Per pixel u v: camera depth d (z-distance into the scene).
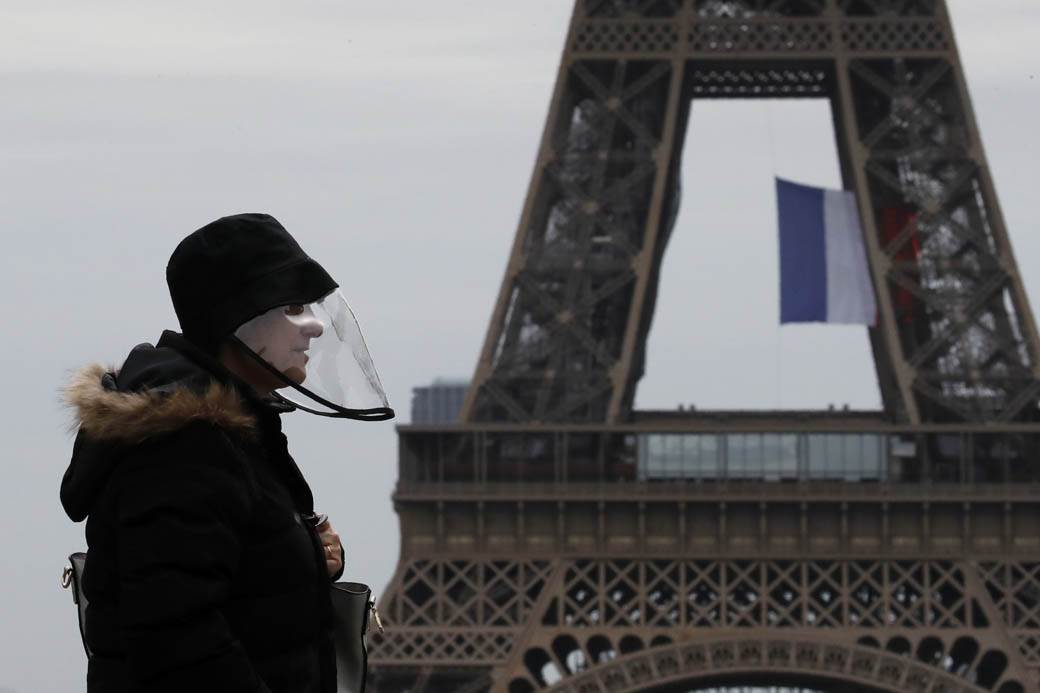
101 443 39.59
